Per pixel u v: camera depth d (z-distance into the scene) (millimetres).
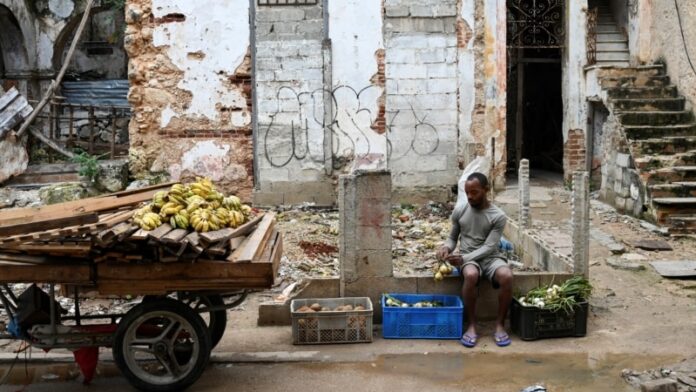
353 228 7195
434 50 13602
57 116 17250
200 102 13594
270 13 13461
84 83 21359
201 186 6152
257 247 5738
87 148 17094
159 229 5375
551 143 18375
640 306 7816
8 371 6262
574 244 7320
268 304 7367
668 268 9023
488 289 7324
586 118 14367
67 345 5699
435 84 13641
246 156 13656
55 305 5738
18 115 14516
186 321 5555
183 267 5434
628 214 12039
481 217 6977
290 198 13695
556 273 7348
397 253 10258
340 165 13688
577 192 7293
